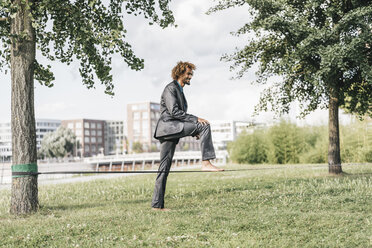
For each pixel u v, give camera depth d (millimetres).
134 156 58469
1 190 11281
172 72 4762
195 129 4309
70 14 5934
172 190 8430
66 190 9961
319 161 24031
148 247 3170
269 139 27453
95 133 136500
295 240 3240
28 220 4848
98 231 3861
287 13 9297
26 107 5723
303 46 9031
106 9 6906
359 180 8055
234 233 3500
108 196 8039
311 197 5910
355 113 12453
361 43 8578
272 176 11703
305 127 27781
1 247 3396
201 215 4445
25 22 5781
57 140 87375
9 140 125000
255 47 11672
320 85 9430
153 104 135875
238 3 11398
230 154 34438
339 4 10039
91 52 6348
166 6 7367
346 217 4086
